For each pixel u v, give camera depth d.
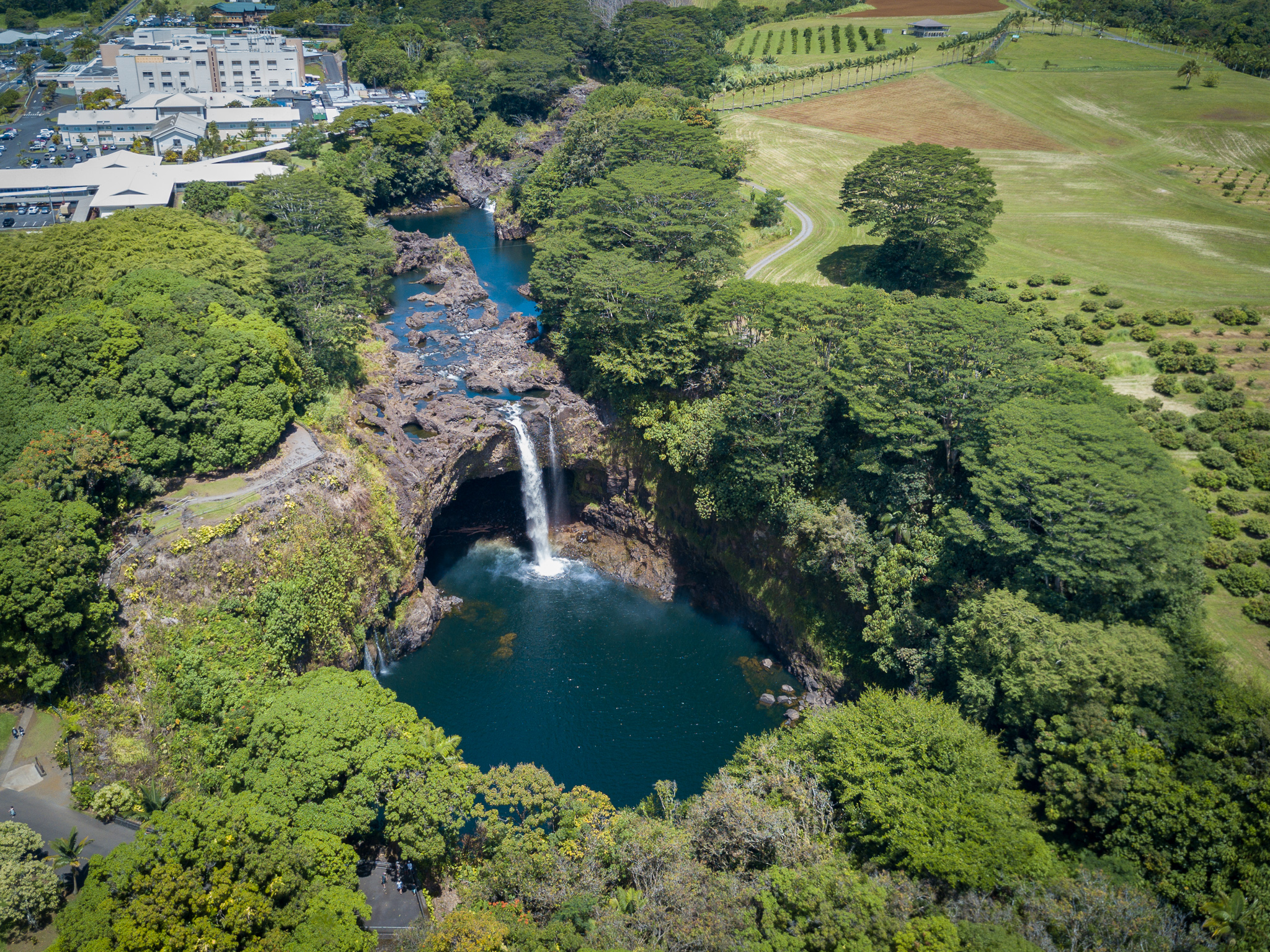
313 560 121.94
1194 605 106.38
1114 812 89.12
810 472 133.00
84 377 124.94
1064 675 94.00
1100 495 101.31
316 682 107.94
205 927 74.00
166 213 169.38
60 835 90.38
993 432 114.44
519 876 88.56
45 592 97.62
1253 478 129.50
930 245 177.00
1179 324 163.88
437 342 186.50
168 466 124.31
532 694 129.62
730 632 144.00
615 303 156.38
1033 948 71.44
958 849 83.38
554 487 163.75
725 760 119.31
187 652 106.06
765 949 75.69
